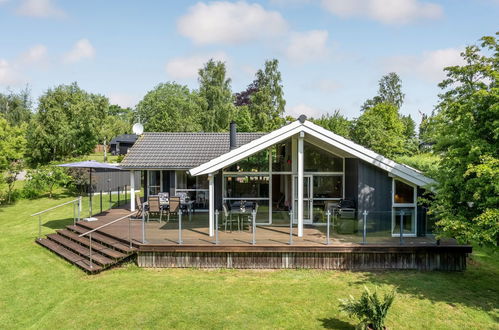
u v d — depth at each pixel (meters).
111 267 11.46
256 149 12.05
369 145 35.91
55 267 11.62
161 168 16.50
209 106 51.16
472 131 8.59
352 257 11.16
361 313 7.22
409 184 12.40
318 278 10.46
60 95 37.94
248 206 14.11
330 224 13.48
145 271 11.16
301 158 12.04
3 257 12.77
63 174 27.36
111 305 8.74
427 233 11.84
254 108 51.41
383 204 12.44
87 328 7.64
